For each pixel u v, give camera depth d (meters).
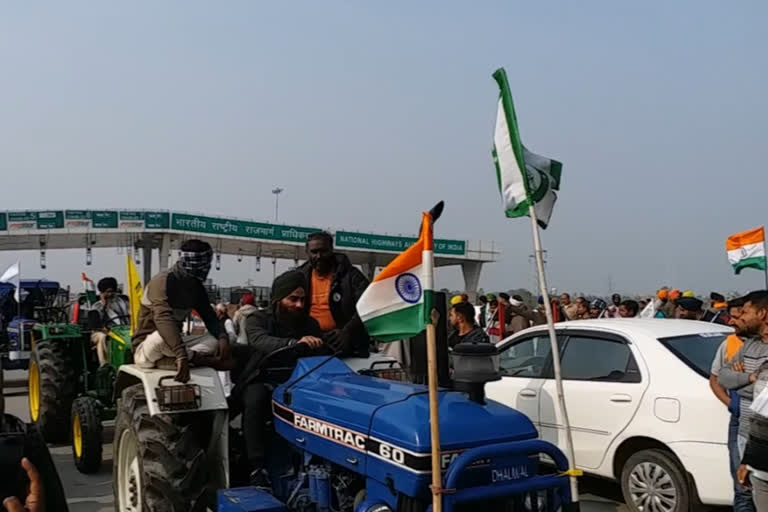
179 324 4.39
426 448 3.05
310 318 4.56
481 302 15.55
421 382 3.90
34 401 9.06
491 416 3.31
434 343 3.07
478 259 36.94
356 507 3.28
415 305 3.48
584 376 5.93
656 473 5.32
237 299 14.08
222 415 4.27
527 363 6.53
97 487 6.59
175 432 4.14
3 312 13.88
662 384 5.35
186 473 4.04
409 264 3.53
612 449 5.57
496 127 4.31
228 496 3.82
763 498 3.76
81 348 8.29
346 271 4.61
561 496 3.27
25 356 12.51
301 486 3.85
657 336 5.67
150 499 4.02
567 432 3.83
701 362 5.41
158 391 4.13
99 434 6.96
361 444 3.37
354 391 3.74
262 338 4.34
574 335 6.20
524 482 3.16
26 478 1.82
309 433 3.79
